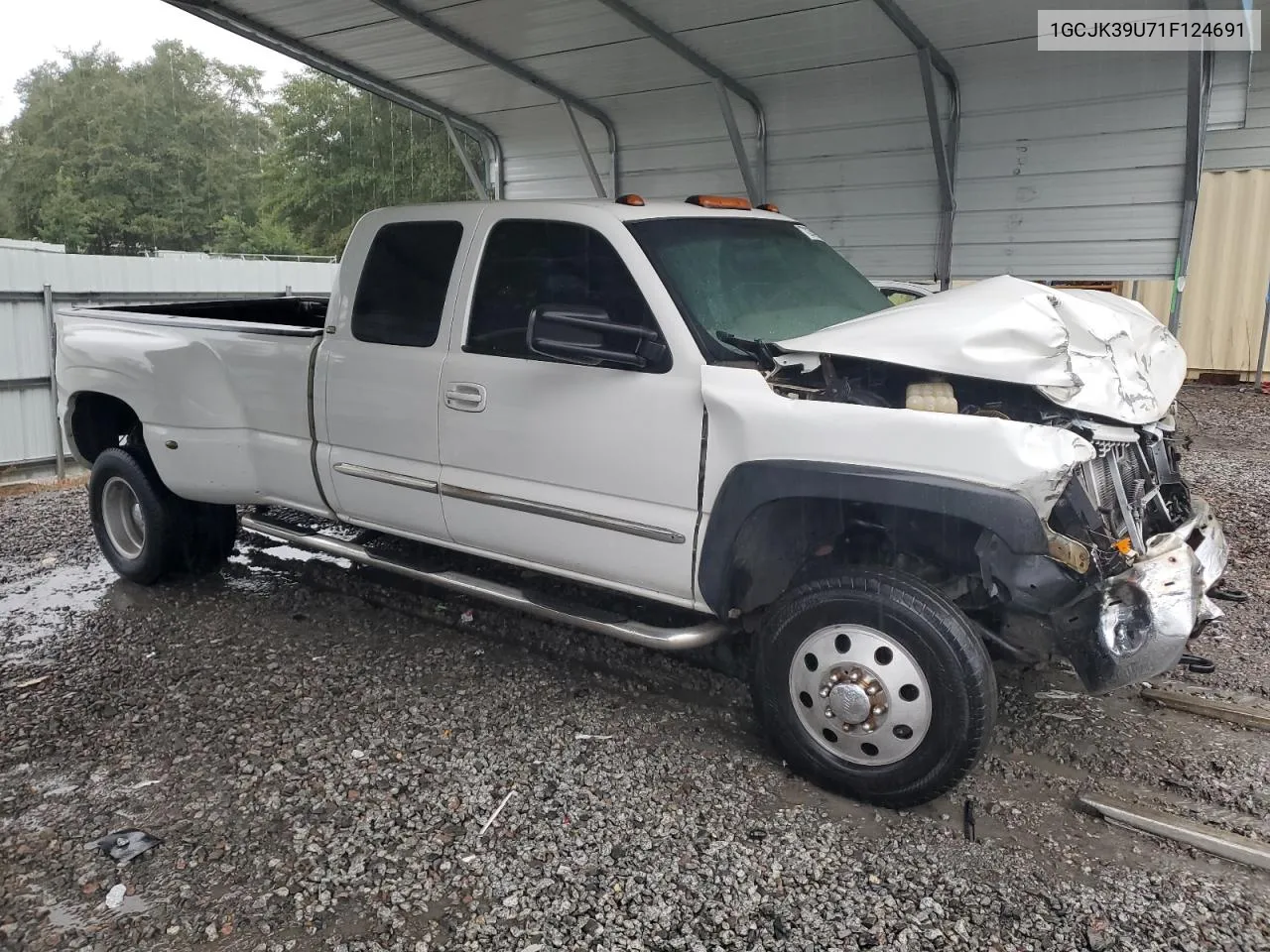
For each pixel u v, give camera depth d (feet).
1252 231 41.57
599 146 33.76
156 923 9.46
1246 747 12.52
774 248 14.97
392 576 19.69
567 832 10.82
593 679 14.78
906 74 27.22
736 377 11.69
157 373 17.38
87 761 12.49
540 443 13.32
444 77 29.78
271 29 26.32
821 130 29.25
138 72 161.07
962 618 10.65
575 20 24.47
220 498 17.71
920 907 9.56
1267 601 17.25
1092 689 10.78
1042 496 10.17
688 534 12.15
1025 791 11.66
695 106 31.01
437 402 14.34
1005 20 23.32
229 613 17.72
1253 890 9.82
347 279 15.57
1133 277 25.48
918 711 10.76
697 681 14.70
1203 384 43.93
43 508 26.76
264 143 169.17
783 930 9.25
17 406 32.35
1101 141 25.17
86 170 150.20
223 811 11.30
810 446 11.13
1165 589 10.51
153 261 37.42
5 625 17.35
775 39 25.30
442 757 12.46
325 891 9.89
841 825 10.97
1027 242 26.76
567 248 13.34
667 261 12.80
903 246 28.66
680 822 11.00
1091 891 9.80
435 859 10.39
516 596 14.07
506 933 9.25
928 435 10.52
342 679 14.80
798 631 11.46
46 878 10.16
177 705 14.01
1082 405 10.62
